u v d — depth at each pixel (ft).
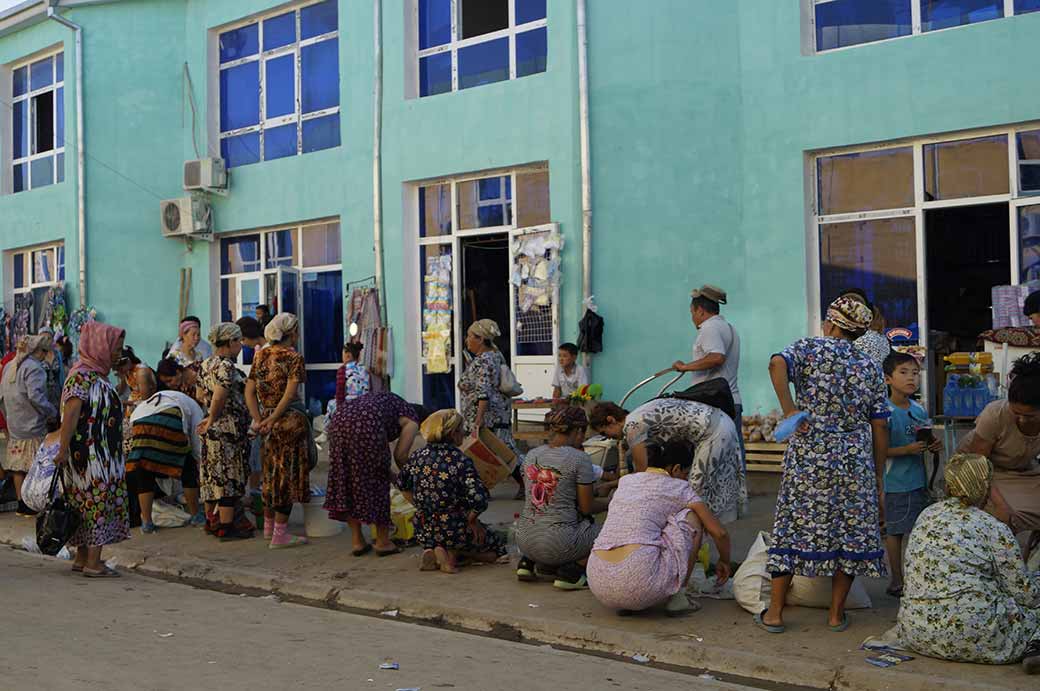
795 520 18.93
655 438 25.95
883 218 37.32
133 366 32.58
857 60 37.01
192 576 26.94
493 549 25.89
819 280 38.50
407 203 46.06
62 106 61.05
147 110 56.39
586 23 40.24
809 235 38.42
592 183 40.16
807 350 18.89
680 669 18.47
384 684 17.01
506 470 28.58
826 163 38.40
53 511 25.43
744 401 39.40
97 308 56.80
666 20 39.58
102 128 56.75
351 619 21.97
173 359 33.01
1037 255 34.58
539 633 20.61
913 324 36.86
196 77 55.26
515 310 42.42
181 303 55.47
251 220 52.54
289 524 32.35
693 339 39.47
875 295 37.52
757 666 17.89
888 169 37.22
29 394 34.42
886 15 37.35
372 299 46.65
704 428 26.32
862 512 18.69
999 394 31.86
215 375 29.43
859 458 18.69
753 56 39.17
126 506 26.68
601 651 19.67
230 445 29.89
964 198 35.78
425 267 45.96
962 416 32.17
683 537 20.54
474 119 43.39
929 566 17.51
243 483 30.17
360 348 40.98
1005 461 20.68
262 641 19.83
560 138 40.83
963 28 35.01
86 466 25.77
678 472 21.24
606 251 40.06
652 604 20.43
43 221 60.64
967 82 34.94
